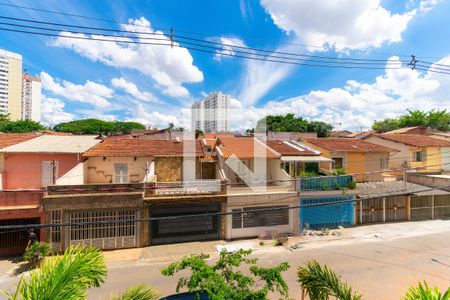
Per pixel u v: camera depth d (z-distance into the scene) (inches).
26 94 3112.7
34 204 507.5
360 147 893.8
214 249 553.6
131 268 469.1
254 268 213.8
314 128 2102.6
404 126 1873.8
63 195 514.3
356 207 708.0
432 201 766.5
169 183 584.1
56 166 648.4
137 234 560.1
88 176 655.8
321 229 669.9
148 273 449.4
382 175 888.9
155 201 559.5
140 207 552.1
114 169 669.3
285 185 650.8
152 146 756.0
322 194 666.2
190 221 593.0
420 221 739.4
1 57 2716.5
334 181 680.4
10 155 623.8
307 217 668.7
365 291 386.9
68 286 157.0
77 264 171.2
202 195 589.0
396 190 740.7
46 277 158.2
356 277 429.4
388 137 1080.2
